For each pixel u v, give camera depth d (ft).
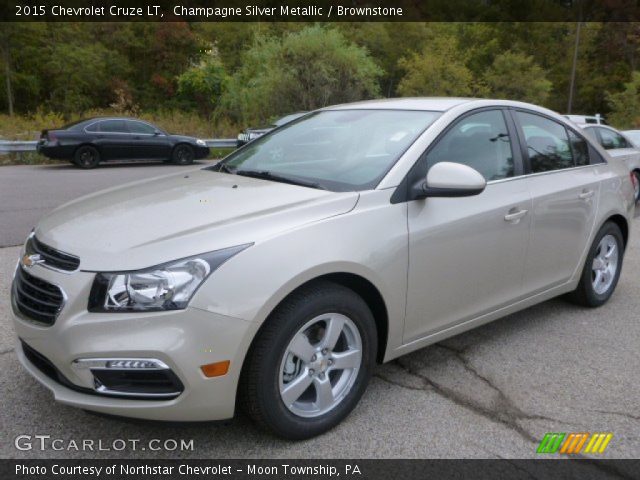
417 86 103.40
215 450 9.18
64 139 49.78
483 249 11.61
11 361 11.82
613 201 15.35
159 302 8.06
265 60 79.10
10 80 116.06
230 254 8.43
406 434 9.72
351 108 13.50
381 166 10.78
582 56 173.27
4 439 9.31
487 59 173.27
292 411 9.18
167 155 55.98
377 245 9.74
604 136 34.04
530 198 12.59
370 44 150.82
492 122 12.65
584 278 15.08
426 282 10.67
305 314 8.96
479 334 13.97
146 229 8.96
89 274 8.30
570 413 10.50
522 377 11.80
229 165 12.98
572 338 13.79
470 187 9.95
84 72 121.19
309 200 9.77
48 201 31.45
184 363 8.02
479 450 9.36
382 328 10.45
